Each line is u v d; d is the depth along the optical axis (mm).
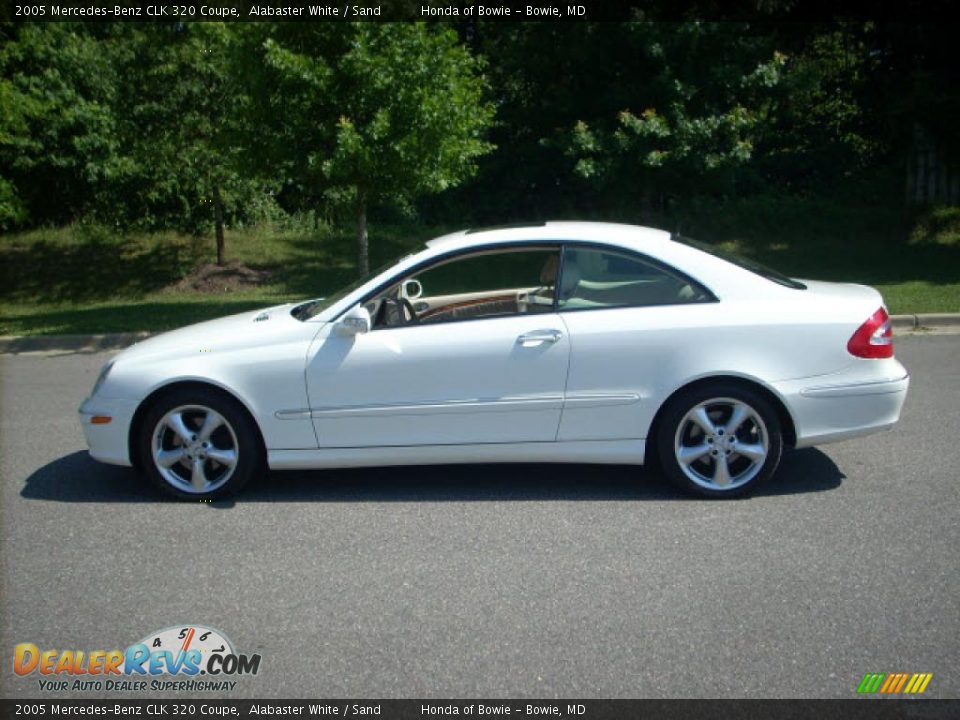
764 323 5066
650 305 5168
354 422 5195
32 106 13961
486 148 12602
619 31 14195
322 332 5246
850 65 19266
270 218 19000
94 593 4172
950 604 3857
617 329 5098
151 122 14789
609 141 14172
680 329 5070
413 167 11656
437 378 5145
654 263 5211
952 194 18031
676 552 4461
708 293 5164
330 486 5578
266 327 5363
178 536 4820
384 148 11500
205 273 16281
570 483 5531
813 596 3959
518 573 4266
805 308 5129
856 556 4363
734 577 4164
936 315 10852
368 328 5141
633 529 4770
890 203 18688
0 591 4211
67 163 17078
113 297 15328
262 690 3379
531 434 5176
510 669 3453
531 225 5652
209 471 5387
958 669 3375
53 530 4945
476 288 5312
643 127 13672
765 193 18859
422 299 5332
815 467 5746
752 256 16328
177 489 5332
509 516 5004
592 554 4461
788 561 4324
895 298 12062
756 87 14508
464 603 3980
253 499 5371
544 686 3338
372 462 5258
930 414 6977
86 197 18406
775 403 5137
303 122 11609
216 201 16422
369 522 4965
